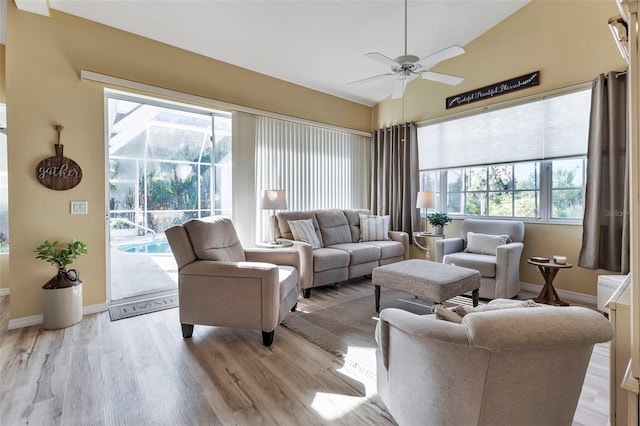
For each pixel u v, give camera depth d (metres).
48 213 2.83
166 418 1.58
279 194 3.78
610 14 3.19
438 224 4.35
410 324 1.17
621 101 3.09
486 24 3.97
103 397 1.75
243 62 3.97
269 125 4.35
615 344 1.34
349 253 3.93
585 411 1.65
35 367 2.05
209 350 2.29
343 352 2.27
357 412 1.63
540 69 3.66
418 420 1.24
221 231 2.83
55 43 2.84
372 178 5.54
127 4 2.86
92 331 2.62
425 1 3.28
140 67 3.28
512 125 3.92
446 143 4.61
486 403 1.05
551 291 3.31
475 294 2.89
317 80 4.62
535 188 3.85
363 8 3.22
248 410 1.64
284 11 3.13
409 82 5.05
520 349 0.93
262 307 2.34
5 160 3.73
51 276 2.83
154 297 3.56
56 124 2.85
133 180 5.43
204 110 3.96
